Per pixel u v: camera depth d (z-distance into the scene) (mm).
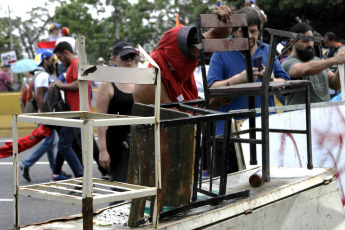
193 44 3285
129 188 2320
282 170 3342
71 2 39156
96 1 39125
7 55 18391
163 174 2541
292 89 3199
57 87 6234
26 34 50375
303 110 4219
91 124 2002
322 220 3141
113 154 4434
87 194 2010
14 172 2293
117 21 38562
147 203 2766
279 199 2814
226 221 2463
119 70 2334
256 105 4473
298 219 2936
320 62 5121
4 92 16594
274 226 2758
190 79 3551
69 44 6250
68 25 39000
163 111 2609
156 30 37781
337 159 4254
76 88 6199
